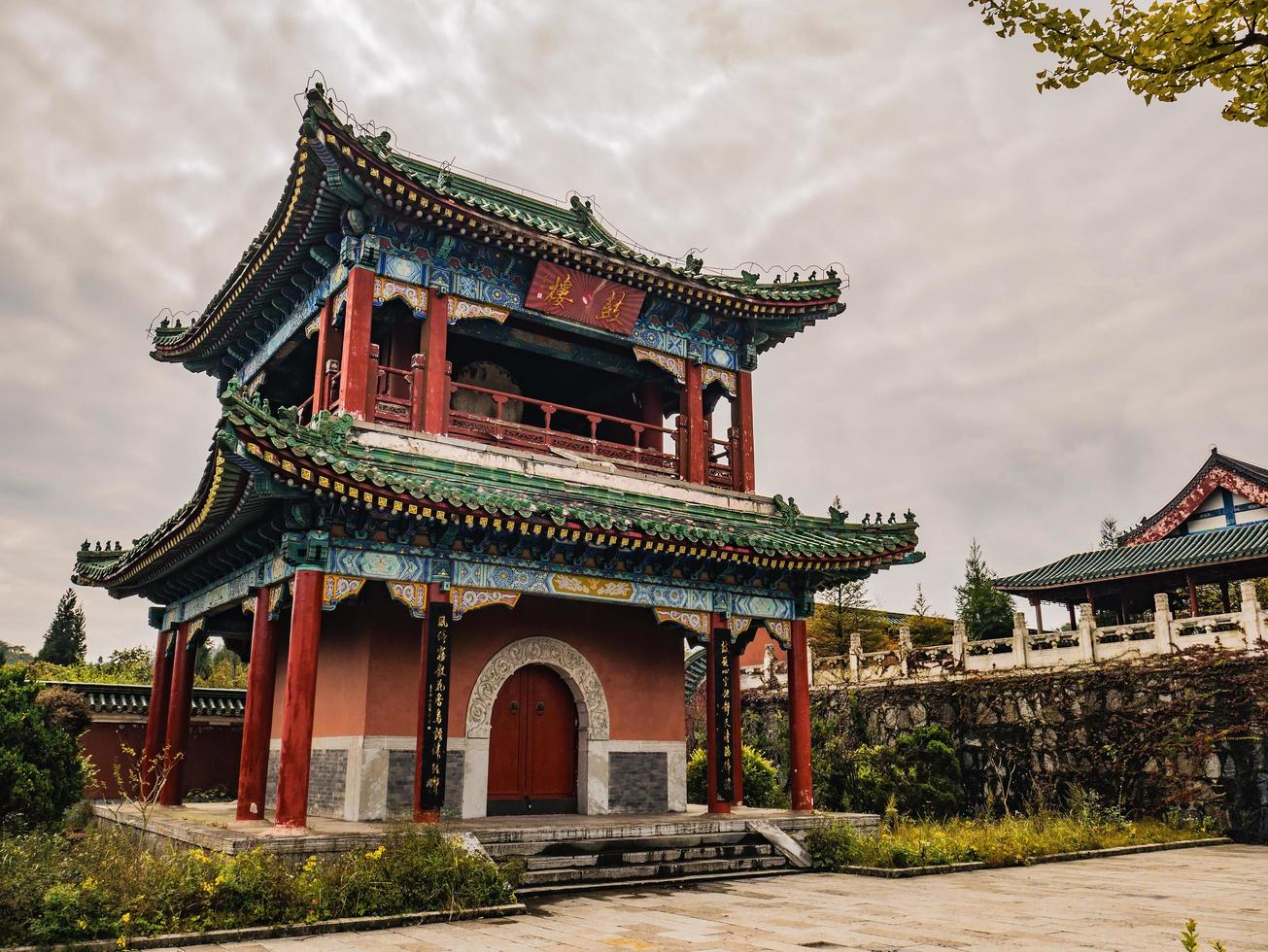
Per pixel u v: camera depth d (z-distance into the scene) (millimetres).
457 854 16172
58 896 12898
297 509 17875
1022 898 17344
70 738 23000
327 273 23000
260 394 27984
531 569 20844
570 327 24469
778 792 32656
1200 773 28984
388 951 12547
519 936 13602
